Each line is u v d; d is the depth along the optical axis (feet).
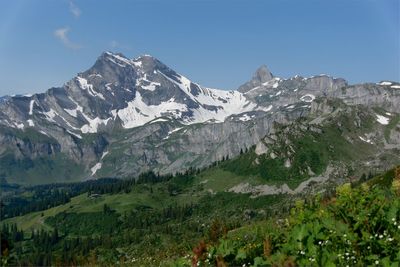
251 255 48.55
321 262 40.11
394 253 41.01
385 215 46.75
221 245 50.31
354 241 42.29
